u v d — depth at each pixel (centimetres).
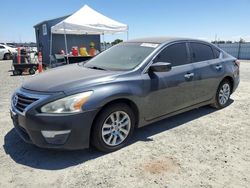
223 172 332
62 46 1822
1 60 2569
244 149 396
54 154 375
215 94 559
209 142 418
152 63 425
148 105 415
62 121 329
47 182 309
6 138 428
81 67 455
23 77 1155
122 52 474
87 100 342
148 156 370
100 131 361
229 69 580
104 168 339
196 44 519
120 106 378
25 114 339
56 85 354
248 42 2861
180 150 389
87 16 1409
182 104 477
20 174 325
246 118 536
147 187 299
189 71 477
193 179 315
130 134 401
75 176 321
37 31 2042
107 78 375
